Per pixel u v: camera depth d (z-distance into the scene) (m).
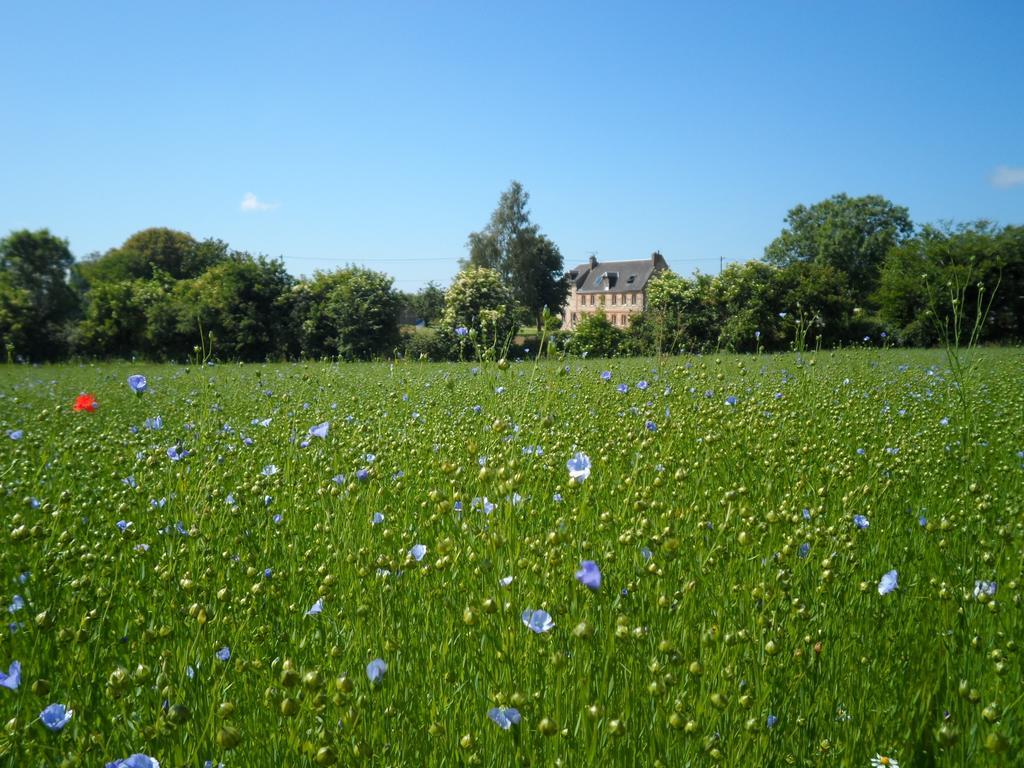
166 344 43.06
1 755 1.91
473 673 2.54
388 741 2.17
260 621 3.01
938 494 4.81
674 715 2.06
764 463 5.10
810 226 85.12
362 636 2.65
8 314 43.06
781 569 2.95
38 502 4.07
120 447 6.39
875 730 2.38
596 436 6.07
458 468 4.48
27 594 3.05
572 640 2.51
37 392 14.25
